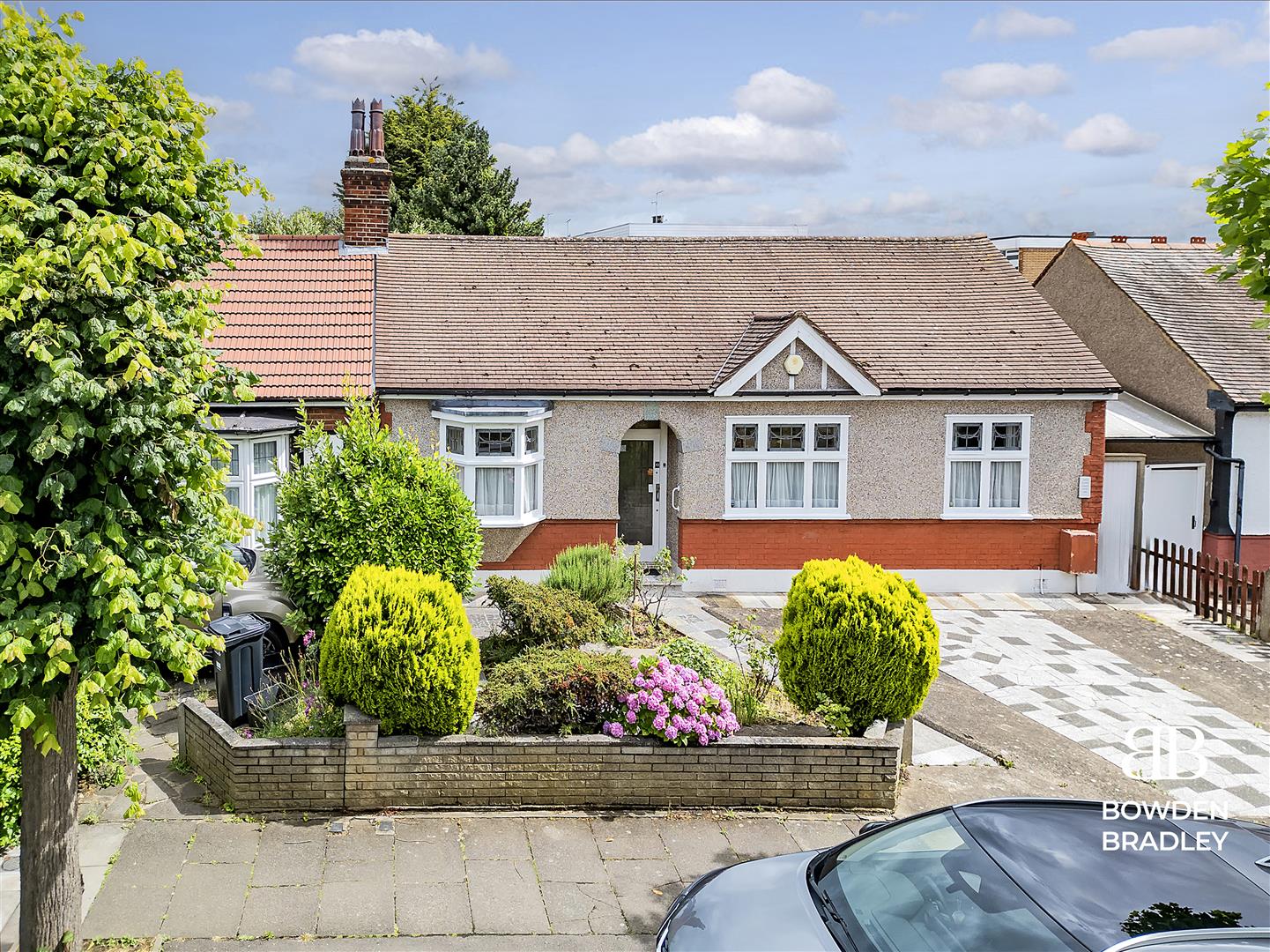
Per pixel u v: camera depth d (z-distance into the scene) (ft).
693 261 60.44
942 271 60.95
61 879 17.10
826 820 25.48
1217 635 47.11
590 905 20.92
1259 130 26.55
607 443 50.26
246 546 42.09
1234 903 14.10
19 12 15.75
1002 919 14.11
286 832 23.40
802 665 27.68
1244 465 56.03
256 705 28.07
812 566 28.76
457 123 134.00
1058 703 37.01
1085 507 52.75
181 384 16.03
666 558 43.68
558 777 25.26
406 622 24.56
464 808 25.04
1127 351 63.16
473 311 53.93
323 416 47.01
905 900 15.26
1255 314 62.59
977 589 52.85
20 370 14.96
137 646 14.97
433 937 19.52
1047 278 71.41
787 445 51.80
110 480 16.01
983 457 52.16
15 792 21.36
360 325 51.13
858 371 50.34
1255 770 31.48
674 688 25.93
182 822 23.61
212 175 17.74
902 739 27.02
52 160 15.84
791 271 59.98
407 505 33.47
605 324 53.93
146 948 18.49
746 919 15.58
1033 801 17.47
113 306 15.62
